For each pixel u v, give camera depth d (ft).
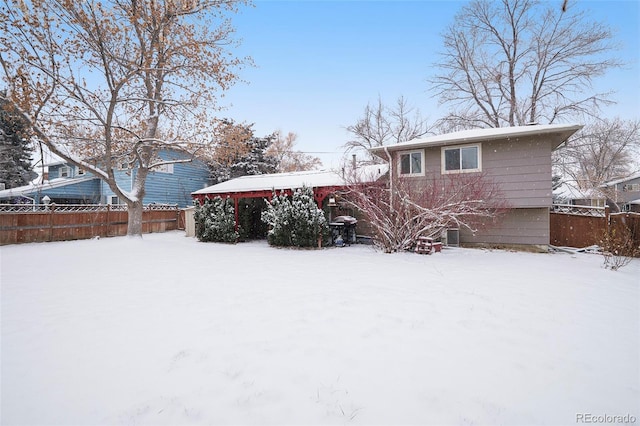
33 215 41.81
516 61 69.26
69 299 16.85
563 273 22.93
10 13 29.43
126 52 37.99
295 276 22.06
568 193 86.28
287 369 9.49
